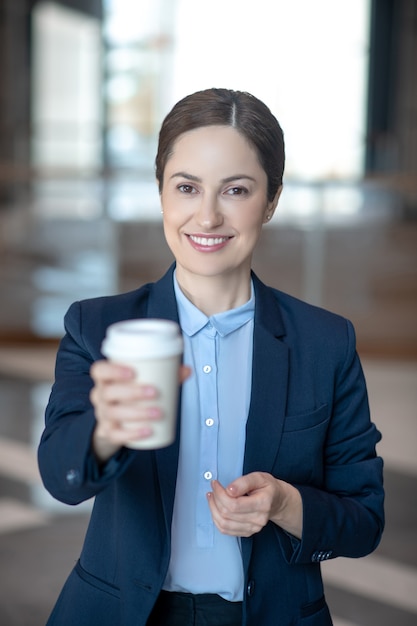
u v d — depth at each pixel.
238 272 1.12
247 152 1.03
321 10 11.86
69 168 7.89
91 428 0.88
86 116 12.12
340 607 2.62
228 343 1.12
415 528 3.14
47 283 6.84
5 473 3.55
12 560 2.85
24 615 2.54
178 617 1.08
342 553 1.11
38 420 4.22
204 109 1.02
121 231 8.04
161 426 0.80
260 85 12.20
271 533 1.09
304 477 1.11
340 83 12.02
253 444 1.08
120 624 1.07
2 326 5.74
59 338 5.64
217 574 1.08
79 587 1.11
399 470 3.62
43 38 11.78
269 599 1.09
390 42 11.89
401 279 6.97
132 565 1.05
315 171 11.98
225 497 0.96
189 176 1.03
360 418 1.17
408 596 2.70
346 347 1.16
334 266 7.25
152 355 0.77
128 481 1.06
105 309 1.12
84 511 3.25
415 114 11.99
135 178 8.08
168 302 1.13
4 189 9.68
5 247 7.99
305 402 1.12
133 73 12.12
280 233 7.32
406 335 5.70
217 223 1.04
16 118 11.73
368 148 11.93
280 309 1.18
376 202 8.16
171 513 1.04
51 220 9.00
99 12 11.91
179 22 12.05
